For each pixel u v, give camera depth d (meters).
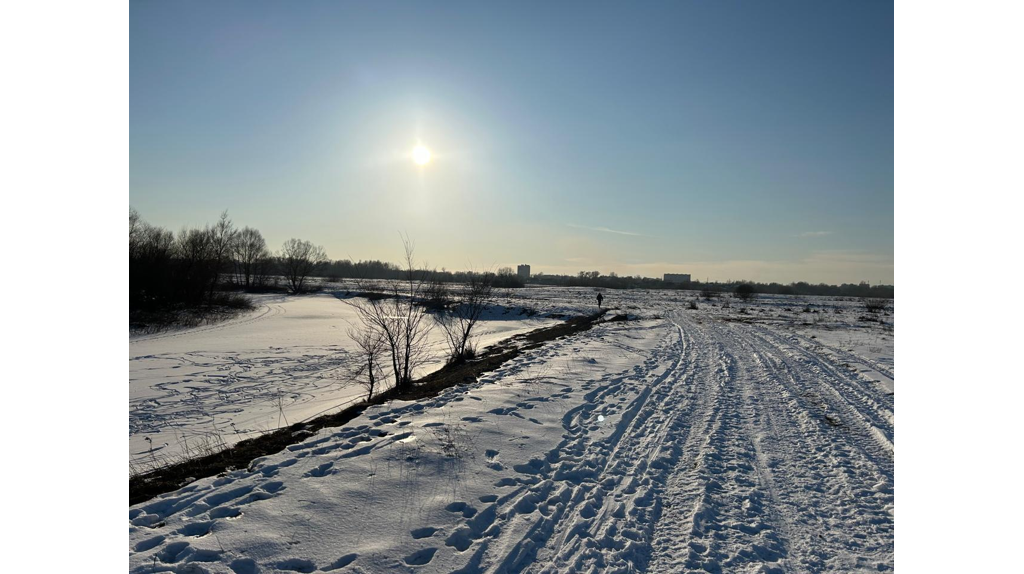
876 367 14.95
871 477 6.41
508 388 10.69
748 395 11.11
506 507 5.29
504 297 54.69
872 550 4.67
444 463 6.20
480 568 4.19
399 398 10.24
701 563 4.43
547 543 4.70
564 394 10.52
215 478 5.64
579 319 34.44
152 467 6.83
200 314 35.06
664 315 37.91
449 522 4.88
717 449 7.46
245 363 17.84
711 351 18.14
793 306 57.12
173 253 43.84
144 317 31.03
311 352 20.47
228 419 10.37
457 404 9.15
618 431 8.26
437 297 16.33
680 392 11.30
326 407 11.04
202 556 4.01
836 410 9.84
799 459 7.10
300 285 71.62
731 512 5.43
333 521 4.69
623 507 5.47
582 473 6.38
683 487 6.07
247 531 4.39
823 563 4.47
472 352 17.05
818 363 15.60
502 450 6.91
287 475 5.68
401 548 4.36
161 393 13.12
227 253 58.56
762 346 19.80
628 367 14.34
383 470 5.88
